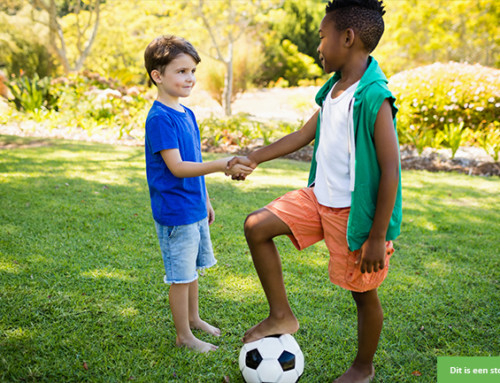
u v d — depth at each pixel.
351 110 1.63
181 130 2.02
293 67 22.39
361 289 1.74
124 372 1.89
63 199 4.33
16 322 2.21
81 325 2.22
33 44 16.27
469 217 4.34
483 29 15.53
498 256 3.37
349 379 1.87
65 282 2.65
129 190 4.82
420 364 2.05
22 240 3.25
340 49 1.67
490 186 5.75
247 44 17.50
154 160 2.01
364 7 1.65
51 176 5.20
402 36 16.48
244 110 15.12
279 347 1.77
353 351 2.13
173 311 2.08
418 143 7.65
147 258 3.09
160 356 2.01
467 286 2.86
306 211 1.79
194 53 2.04
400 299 2.66
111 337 2.13
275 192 5.03
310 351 2.12
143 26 15.98
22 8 16.42
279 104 16.00
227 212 4.20
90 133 8.30
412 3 15.80
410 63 17.72
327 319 2.40
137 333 2.18
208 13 13.14
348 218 1.67
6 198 4.23
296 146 2.00
